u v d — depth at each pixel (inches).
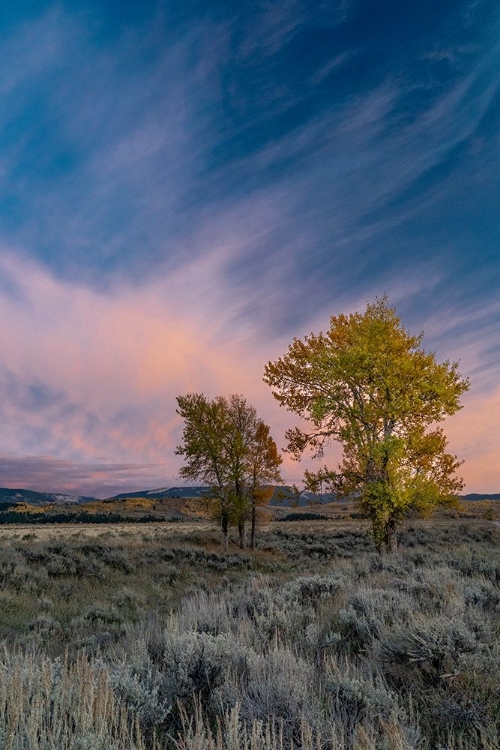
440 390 564.4
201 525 2479.1
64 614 386.3
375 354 584.1
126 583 573.6
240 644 169.9
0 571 512.4
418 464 598.2
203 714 126.8
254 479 1152.2
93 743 93.2
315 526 1936.5
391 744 99.7
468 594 233.5
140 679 145.3
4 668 126.6
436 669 141.9
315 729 109.0
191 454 1111.0
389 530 598.2
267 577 397.7
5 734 94.2
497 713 119.7
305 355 660.7
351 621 202.1
